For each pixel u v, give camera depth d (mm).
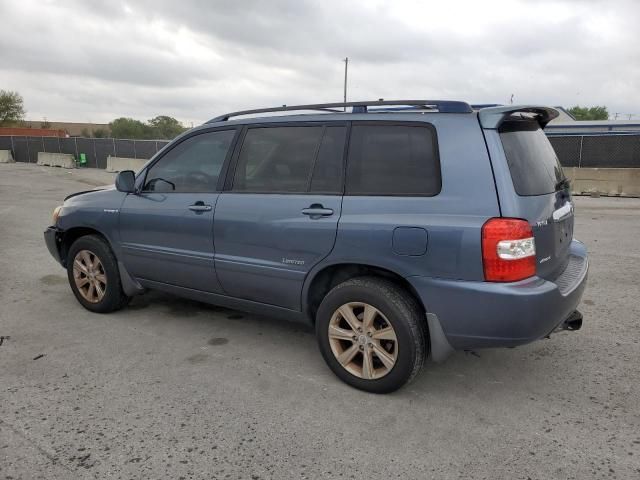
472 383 3584
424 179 3166
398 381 3277
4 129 63562
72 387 3486
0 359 3920
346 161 3471
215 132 4180
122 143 29266
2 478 2559
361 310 3412
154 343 4262
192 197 4152
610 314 4938
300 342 4305
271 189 3768
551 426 3045
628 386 3537
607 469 2648
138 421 3074
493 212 2930
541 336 3035
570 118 37281
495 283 2916
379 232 3193
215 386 3521
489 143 3029
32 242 8367
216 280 4078
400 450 2809
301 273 3570
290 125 3787
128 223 4535
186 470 2637
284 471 2635
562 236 3473
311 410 3217
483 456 2754
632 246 8062
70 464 2676
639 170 15438
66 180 20984
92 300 4949
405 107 3525
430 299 3092
